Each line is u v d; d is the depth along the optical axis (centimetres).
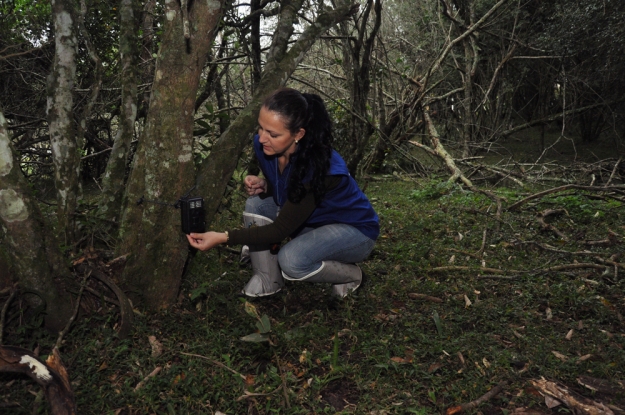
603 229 468
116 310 263
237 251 371
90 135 648
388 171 864
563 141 1107
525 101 1198
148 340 251
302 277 284
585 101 1049
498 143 1057
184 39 256
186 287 309
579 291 331
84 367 227
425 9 1009
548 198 574
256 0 486
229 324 275
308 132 241
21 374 220
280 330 267
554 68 994
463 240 444
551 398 225
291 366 246
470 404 218
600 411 217
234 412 210
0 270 242
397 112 756
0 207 226
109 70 625
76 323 253
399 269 371
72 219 293
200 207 255
